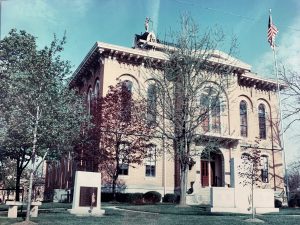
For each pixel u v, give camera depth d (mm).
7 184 47312
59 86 15094
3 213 16531
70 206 21672
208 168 33188
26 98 14297
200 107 24750
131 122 26234
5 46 23297
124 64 31797
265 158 37312
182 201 21953
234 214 17328
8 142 17484
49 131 14492
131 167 29766
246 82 38188
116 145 26031
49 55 14820
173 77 24219
